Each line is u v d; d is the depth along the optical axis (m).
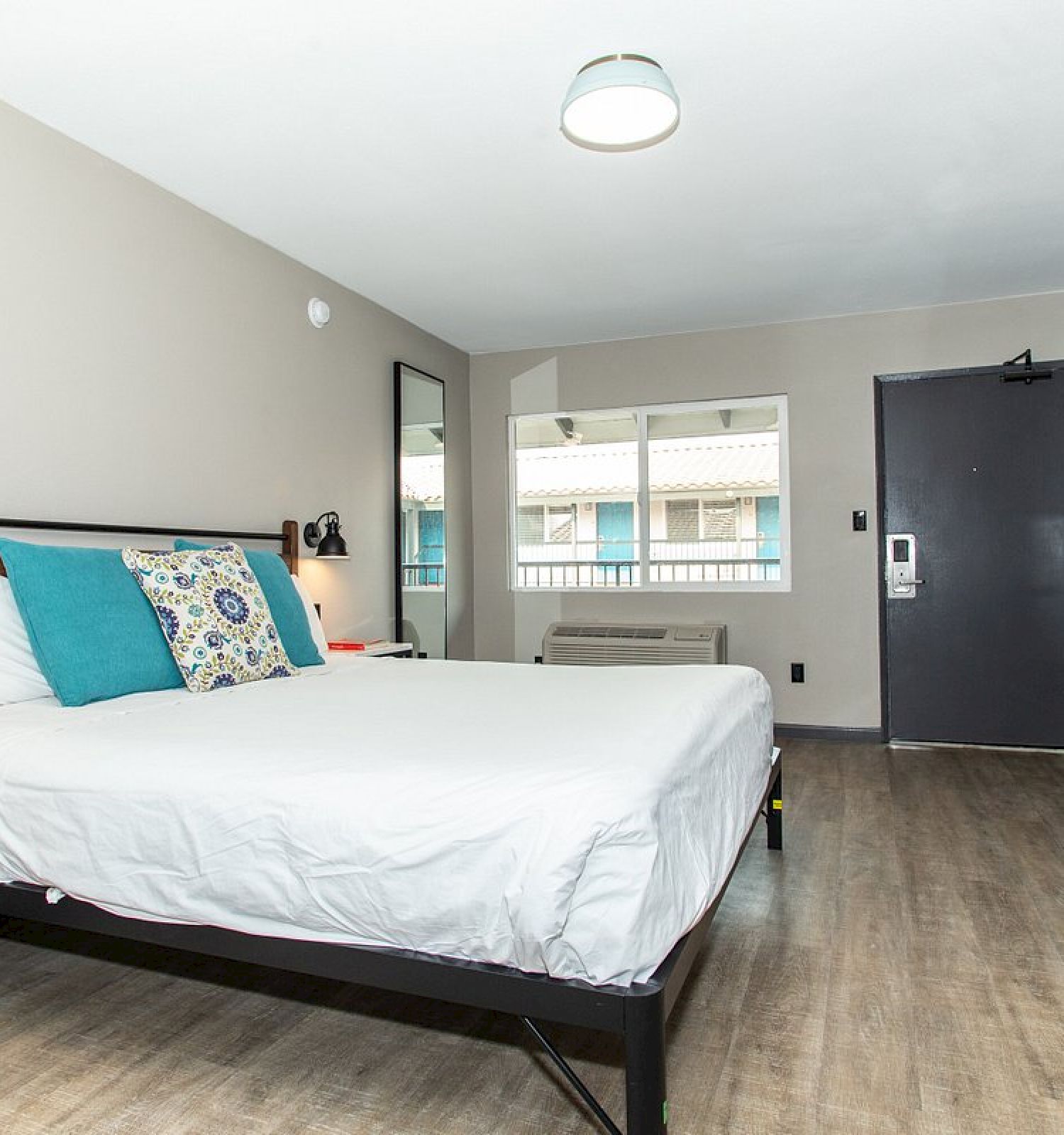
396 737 1.72
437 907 1.34
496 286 4.07
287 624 2.94
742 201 3.14
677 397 4.99
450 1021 1.82
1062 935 2.21
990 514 4.45
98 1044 1.73
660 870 1.33
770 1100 1.53
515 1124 1.47
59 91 2.36
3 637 2.18
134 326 2.84
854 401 4.66
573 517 5.31
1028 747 4.41
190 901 1.51
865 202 3.16
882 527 4.62
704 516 5.02
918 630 4.59
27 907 1.70
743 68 2.28
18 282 2.45
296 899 1.43
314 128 2.58
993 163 2.86
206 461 3.15
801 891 2.52
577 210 3.21
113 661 2.23
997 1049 1.69
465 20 2.06
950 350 4.48
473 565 5.43
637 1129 1.28
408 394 4.58
